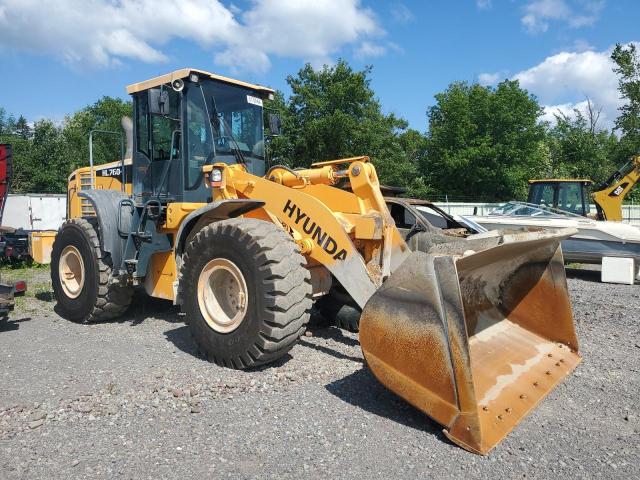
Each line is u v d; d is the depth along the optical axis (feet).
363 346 11.06
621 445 10.18
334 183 16.20
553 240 13.25
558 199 43.42
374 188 14.90
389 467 9.13
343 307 17.98
